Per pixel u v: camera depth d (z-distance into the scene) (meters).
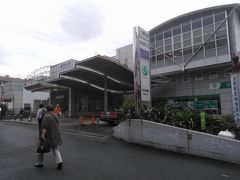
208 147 8.54
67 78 27.03
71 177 6.06
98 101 36.88
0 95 48.41
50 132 6.84
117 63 22.94
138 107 11.79
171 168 7.18
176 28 26.30
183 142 9.27
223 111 23.11
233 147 7.93
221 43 22.92
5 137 13.07
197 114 10.47
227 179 6.29
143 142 10.78
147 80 12.59
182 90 26.55
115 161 7.84
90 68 24.52
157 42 27.86
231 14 22.97
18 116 34.03
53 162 7.50
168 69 26.45
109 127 17.91
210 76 24.55
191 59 24.66
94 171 6.64
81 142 11.33
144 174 6.50
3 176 6.06
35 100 45.62
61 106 35.50
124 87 33.91
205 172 6.84
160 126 10.10
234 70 10.05
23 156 8.37
